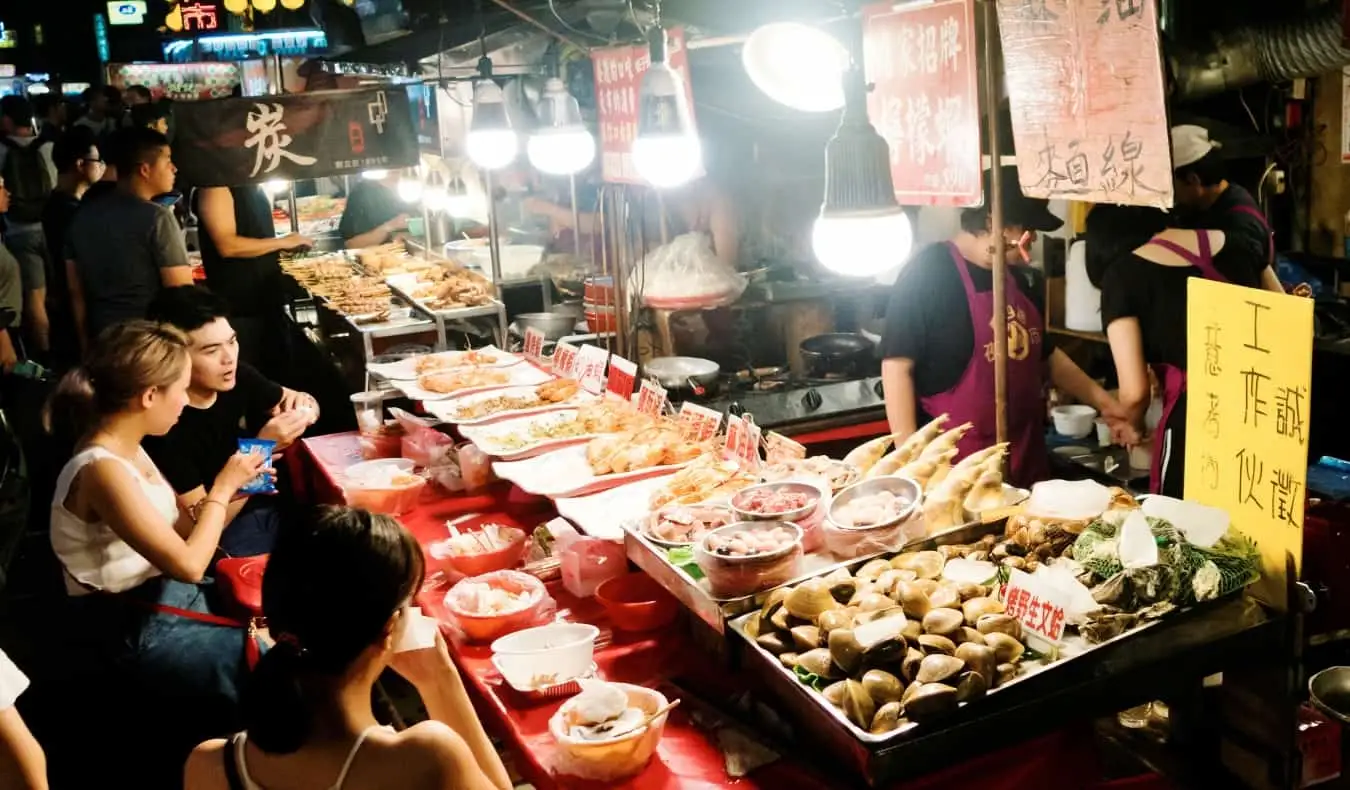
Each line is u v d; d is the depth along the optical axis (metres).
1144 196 2.39
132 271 6.31
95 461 3.33
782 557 2.66
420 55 6.03
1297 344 2.30
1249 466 2.47
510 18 5.47
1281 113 5.36
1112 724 2.86
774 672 2.47
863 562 2.75
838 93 3.30
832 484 3.27
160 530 3.37
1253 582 2.47
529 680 2.77
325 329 7.86
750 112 5.33
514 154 5.15
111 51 21.20
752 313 4.95
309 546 1.82
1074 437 4.86
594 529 3.47
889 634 2.30
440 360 5.70
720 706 2.64
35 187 10.07
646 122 3.46
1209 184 3.85
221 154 6.07
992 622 2.34
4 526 5.24
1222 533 2.49
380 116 6.26
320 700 1.86
